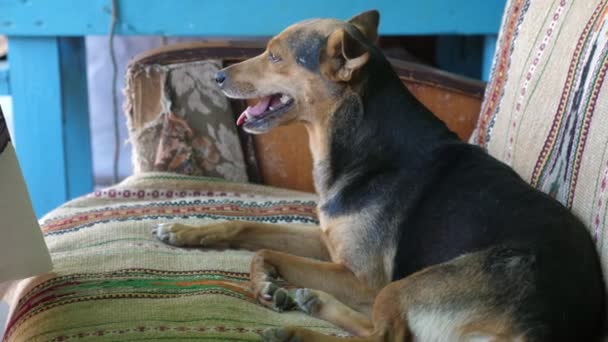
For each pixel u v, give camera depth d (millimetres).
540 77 1905
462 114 2383
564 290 1390
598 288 1439
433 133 1849
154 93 2348
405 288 1550
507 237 1537
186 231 1932
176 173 2348
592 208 1523
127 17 2682
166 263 1804
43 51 2748
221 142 2391
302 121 1986
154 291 1660
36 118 2830
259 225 1993
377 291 1783
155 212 2102
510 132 1995
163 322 1544
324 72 1848
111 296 1625
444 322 1479
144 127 2359
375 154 1843
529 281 1416
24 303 1648
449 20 2742
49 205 2951
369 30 2098
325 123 1908
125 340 1481
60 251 1840
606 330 1424
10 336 1587
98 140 3779
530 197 1621
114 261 1776
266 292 1678
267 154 2445
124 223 2006
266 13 2701
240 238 1960
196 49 2336
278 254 1806
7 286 1986
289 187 2484
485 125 2191
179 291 1671
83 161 2949
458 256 1591
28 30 2672
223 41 2395
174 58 2328
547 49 1916
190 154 2363
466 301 1467
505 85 2123
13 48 2738
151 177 2283
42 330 1516
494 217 1604
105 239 1909
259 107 2062
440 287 1510
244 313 1613
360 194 1829
